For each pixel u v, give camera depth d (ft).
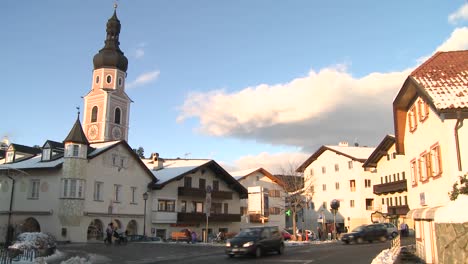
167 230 177.37
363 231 141.18
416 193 83.56
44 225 143.74
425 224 73.36
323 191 255.29
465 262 47.09
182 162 204.64
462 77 66.13
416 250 84.43
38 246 81.35
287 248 112.16
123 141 163.32
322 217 202.80
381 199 228.84
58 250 97.96
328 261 74.84
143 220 169.07
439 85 64.80
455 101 60.18
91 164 149.38
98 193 151.94
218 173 201.87
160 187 172.76
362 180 237.45
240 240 84.23
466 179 56.03
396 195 211.82
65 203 140.46
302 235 177.37
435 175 68.13
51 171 146.41
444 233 51.08
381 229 145.28
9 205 152.15
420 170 79.05
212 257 86.89
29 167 147.43
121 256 91.61
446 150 61.31
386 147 216.54
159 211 173.47
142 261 82.17
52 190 144.66
